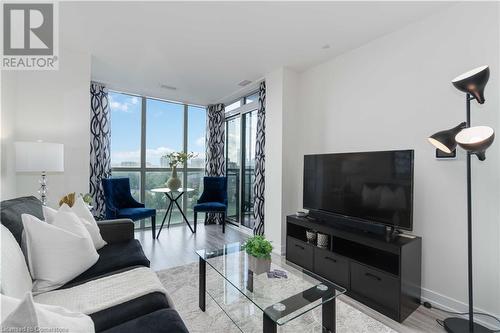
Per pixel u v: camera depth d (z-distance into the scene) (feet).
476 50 6.41
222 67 11.12
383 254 7.76
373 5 6.87
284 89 11.12
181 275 8.79
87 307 4.11
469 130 5.23
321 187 9.32
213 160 16.90
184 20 7.65
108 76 12.17
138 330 3.54
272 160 11.58
